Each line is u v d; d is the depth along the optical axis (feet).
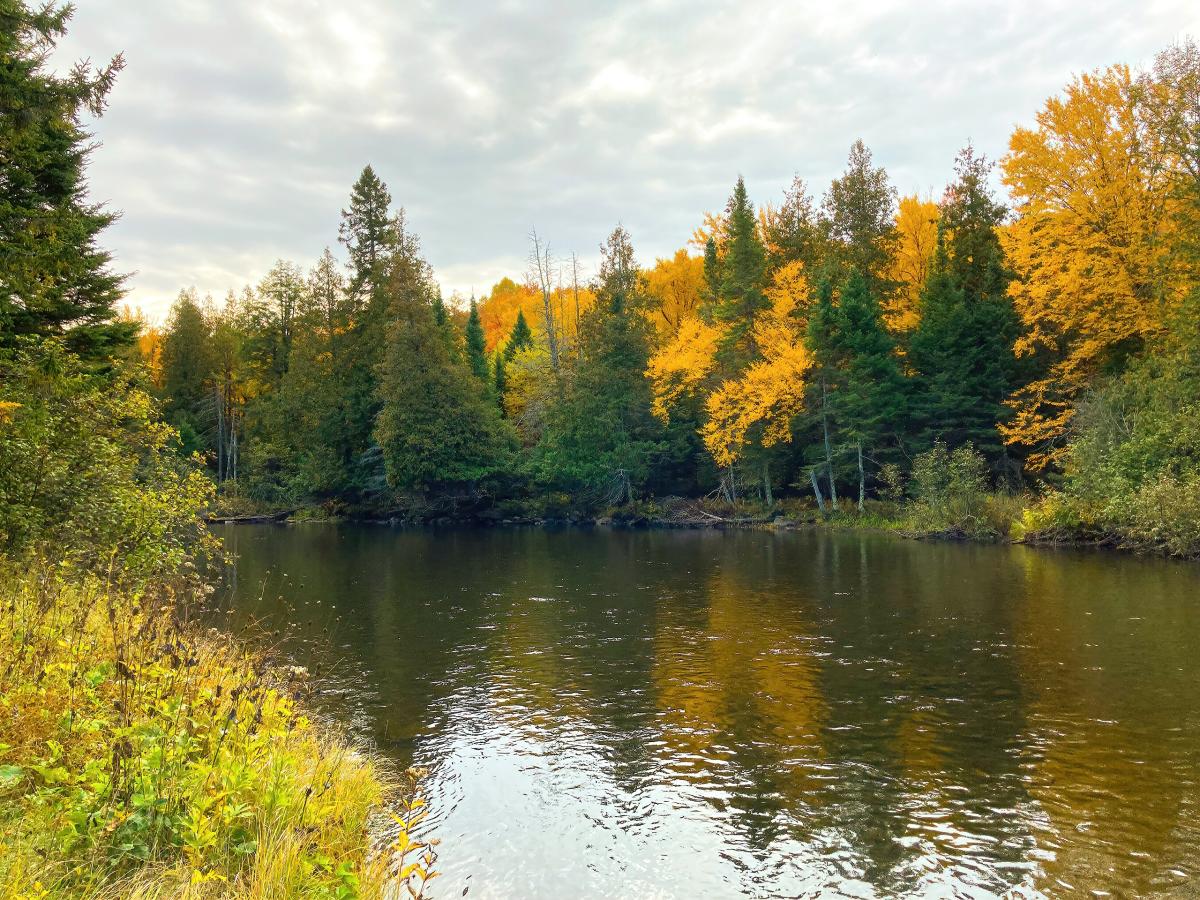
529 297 261.03
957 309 123.95
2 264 39.96
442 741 29.71
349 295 174.29
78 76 40.57
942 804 23.98
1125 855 20.76
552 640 46.37
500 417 175.01
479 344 206.80
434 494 158.30
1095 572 67.92
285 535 128.16
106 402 42.80
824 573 72.13
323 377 170.71
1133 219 93.35
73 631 21.99
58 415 37.24
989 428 122.01
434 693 35.81
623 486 152.35
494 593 63.72
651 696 35.27
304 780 19.81
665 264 200.23
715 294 170.71
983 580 65.36
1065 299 98.89
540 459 156.66
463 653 43.32
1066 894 18.99
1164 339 89.15
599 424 150.61
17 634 20.68
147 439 46.37
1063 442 115.24
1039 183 99.19
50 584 26.32
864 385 121.19
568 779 26.18
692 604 57.72
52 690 18.02
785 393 125.90
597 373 152.15
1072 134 96.84
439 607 57.36
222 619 50.72
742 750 28.68
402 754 28.32
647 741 29.68
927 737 29.66
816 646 43.98
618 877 20.04
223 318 224.74
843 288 128.77
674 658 41.88
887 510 121.80
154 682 19.52
